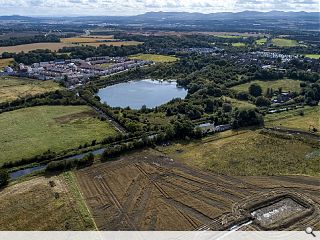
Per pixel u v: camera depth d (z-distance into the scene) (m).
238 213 98.00
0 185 112.06
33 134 157.12
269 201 103.69
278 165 125.88
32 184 113.25
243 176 118.50
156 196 107.00
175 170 123.06
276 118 177.50
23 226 92.56
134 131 158.75
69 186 111.94
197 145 144.25
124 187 112.19
